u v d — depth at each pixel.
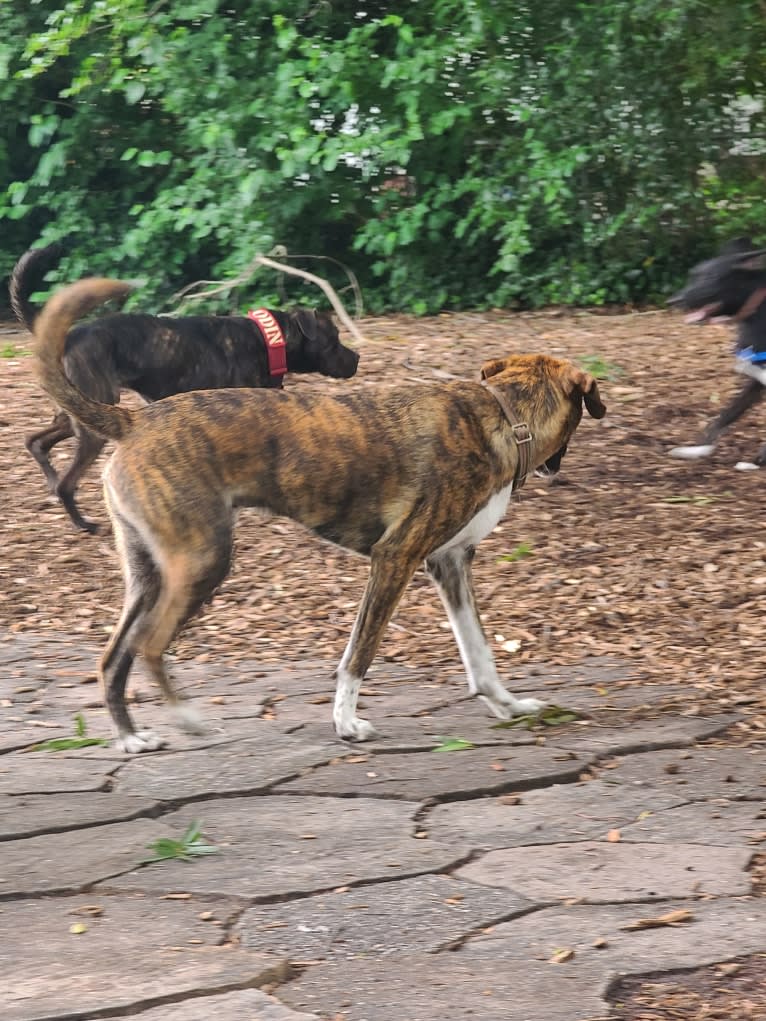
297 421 5.68
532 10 16.89
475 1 16.05
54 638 7.36
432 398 5.88
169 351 8.78
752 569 8.10
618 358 13.24
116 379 8.67
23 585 8.11
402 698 6.45
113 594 8.02
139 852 4.69
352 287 17.39
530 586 8.00
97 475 9.96
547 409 6.06
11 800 5.17
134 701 6.40
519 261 17.12
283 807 5.12
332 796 5.23
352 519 5.79
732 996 3.72
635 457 10.42
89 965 3.87
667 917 4.14
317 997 3.70
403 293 17.52
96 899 4.34
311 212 17.86
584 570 8.20
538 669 6.88
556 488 9.70
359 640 5.83
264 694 6.48
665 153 17.20
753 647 7.09
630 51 16.81
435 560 6.15
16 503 9.40
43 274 18.70
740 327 10.24
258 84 16.86
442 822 4.97
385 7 17.91
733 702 6.37
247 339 9.00
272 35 17.62
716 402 11.80
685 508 9.23
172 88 17.03
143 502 5.53
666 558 8.33
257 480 5.65
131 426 5.62
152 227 17.00
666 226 17.59
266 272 17.38
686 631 7.35
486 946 3.99
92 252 18.17
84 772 5.47
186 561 5.55
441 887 4.39
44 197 18.06
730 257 10.09
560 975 3.81
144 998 3.66
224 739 5.85
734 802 5.15
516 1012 3.62
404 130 16.97
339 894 4.35
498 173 17.08
